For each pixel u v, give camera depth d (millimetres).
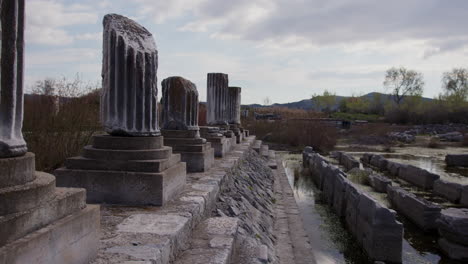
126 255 3781
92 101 11188
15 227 2699
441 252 9773
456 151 35156
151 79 6258
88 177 5816
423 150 36031
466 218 9273
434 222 11305
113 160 5898
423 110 64062
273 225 10039
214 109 17328
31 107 9344
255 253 5965
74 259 3326
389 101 77312
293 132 36688
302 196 16344
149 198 5742
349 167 22719
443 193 15906
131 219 5008
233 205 8195
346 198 12242
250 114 52469
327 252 9742
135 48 6047
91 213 3623
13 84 2971
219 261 4453
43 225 3014
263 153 23562
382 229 9109
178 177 6641
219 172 9148
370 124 56031
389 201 14641
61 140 9594
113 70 6031
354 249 9969
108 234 4398
